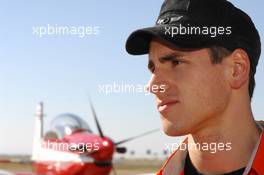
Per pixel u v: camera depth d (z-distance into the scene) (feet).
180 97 4.33
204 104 4.31
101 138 41.63
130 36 4.64
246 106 4.58
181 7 4.47
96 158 40.75
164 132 4.44
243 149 4.57
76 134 43.37
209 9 4.41
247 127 4.60
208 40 4.28
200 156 4.77
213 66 4.34
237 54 4.41
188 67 4.33
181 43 4.25
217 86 4.34
